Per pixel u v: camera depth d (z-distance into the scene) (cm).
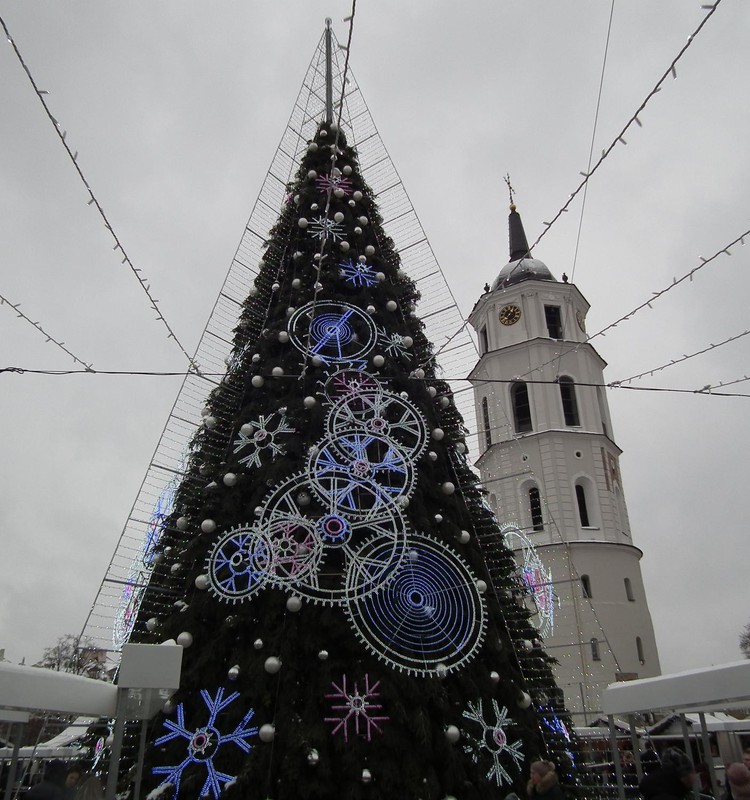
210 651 805
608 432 4419
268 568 846
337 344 1062
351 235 1223
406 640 827
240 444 966
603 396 4569
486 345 4569
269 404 1009
